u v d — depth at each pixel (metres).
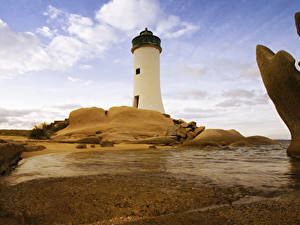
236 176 3.01
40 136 17.20
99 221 1.48
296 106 6.23
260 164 4.54
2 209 1.66
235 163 4.71
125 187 2.24
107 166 3.99
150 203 1.79
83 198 1.88
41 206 1.71
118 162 4.65
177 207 1.71
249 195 2.03
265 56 7.02
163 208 1.69
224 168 3.87
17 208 1.68
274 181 2.66
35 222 1.47
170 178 2.79
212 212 1.59
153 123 23.88
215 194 2.04
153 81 35.72
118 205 1.74
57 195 1.97
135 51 37.03
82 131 20.45
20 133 18.97
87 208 1.68
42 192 2.05
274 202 1.80
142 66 35.88
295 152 6.34
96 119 24.23
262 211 1.59
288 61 6.12
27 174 3.08
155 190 2.14
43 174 3.08
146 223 1.41
